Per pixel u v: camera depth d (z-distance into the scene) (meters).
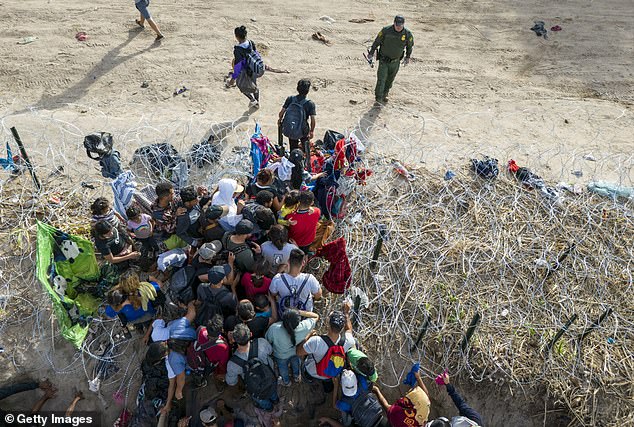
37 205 7.59
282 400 6.74
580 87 10.86
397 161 8.55
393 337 6.92
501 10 13.05
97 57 10.81
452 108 10.14
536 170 8.73
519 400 6.61
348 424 6.48
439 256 7.38
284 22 12.12
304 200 6.26
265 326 6.12
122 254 6.53
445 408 6.79
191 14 12.15
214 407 6.55
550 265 7.34
